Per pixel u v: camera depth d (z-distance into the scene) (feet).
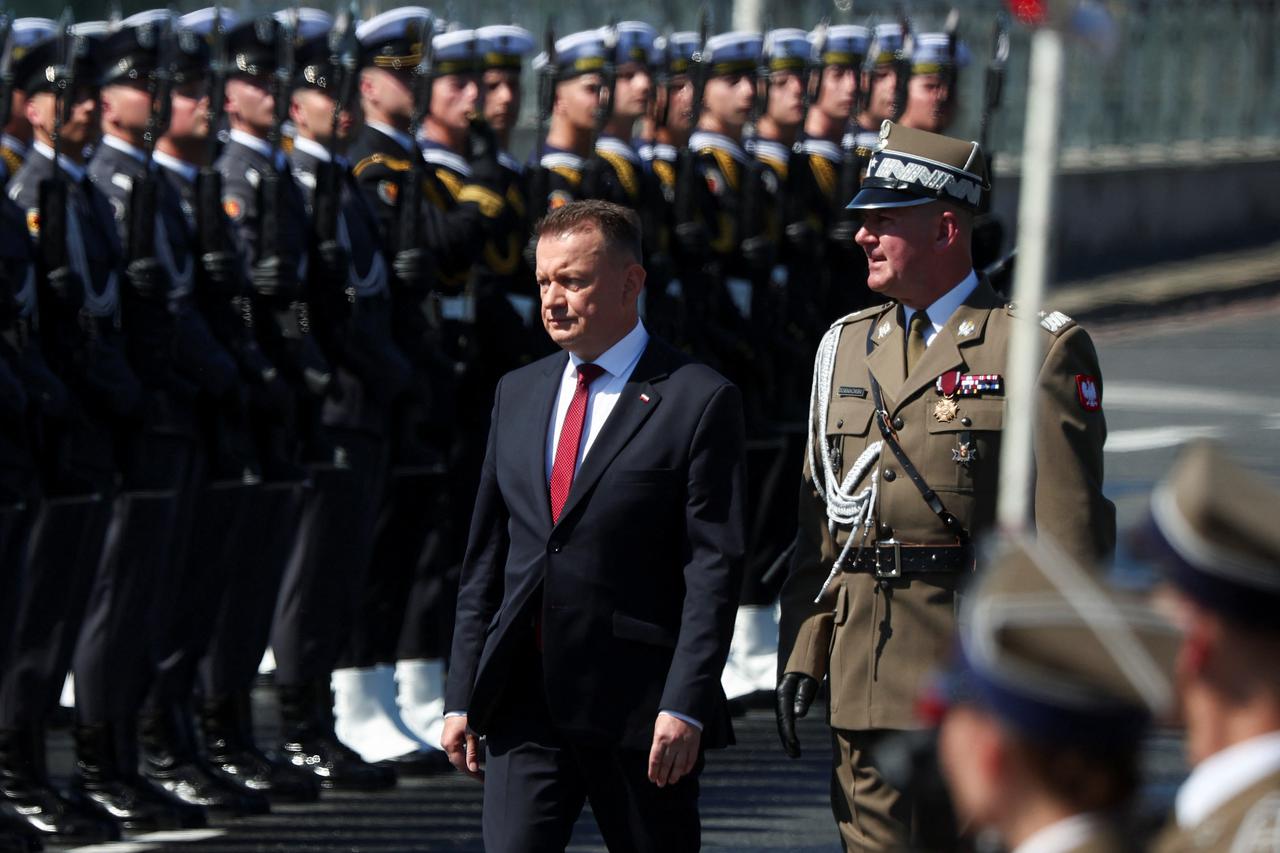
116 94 75.36
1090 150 241.96
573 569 50.52
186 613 76.95
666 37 94.17
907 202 51.03
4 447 68.13
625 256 51.39
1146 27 245.45
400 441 84.17
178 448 74.33
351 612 81.56
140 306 73.26
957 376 50.62
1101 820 21.68
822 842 73.15
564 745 51.08
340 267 79.66
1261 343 204.13
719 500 50.57
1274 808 23.21
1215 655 23.61
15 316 68.95
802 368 96.89
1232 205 260.62
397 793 80.74
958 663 22.65
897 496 50.67
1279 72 264.31
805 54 97.86
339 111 80.07
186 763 76.89
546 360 53.52
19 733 71.05
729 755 86.07
